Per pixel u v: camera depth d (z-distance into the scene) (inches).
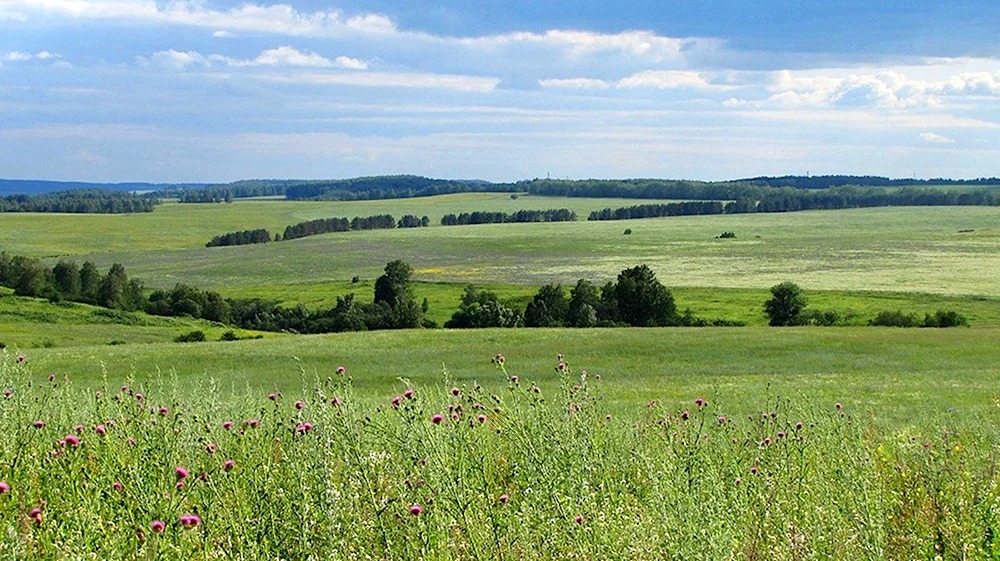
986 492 229.8
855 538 200.1
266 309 3818.9
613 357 1764.3
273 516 185.0
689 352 1807.3
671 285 4229.8
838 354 1739.7
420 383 1354.6
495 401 286.5
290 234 7209.6
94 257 5866.1
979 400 949.8
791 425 323.6
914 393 1065.5
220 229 7677.2
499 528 186.5
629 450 273.3
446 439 235.5
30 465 216.1
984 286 3846.0
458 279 4692.4
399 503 196.2
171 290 4266.7
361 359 1739.7
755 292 3973.9
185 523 156.9
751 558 194.1
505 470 252.2
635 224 7736.2
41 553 166.2
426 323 3565.5
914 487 251.0
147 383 326.3
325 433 213.3
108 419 257.8
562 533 187.6
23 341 2628.0
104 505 190.5
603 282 4404.5
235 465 219.3
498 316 3464.6
